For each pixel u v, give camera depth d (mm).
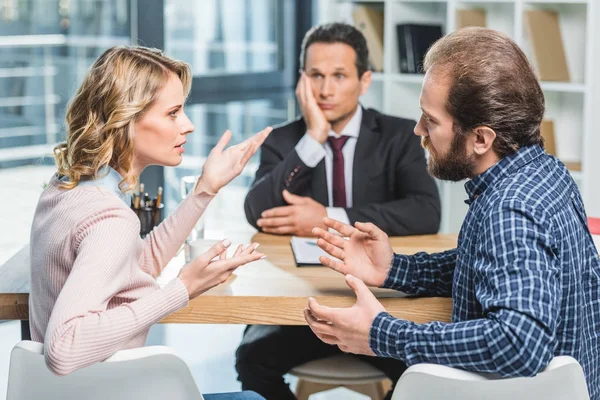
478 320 1575
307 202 2723
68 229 1645
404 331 1644
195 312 1999
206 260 1754
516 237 1560
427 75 1734
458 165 1731
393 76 4594
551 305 1523
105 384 1576
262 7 5352
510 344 1508
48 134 4531
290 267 2283
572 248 1655
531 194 1619
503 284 1544
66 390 1591
